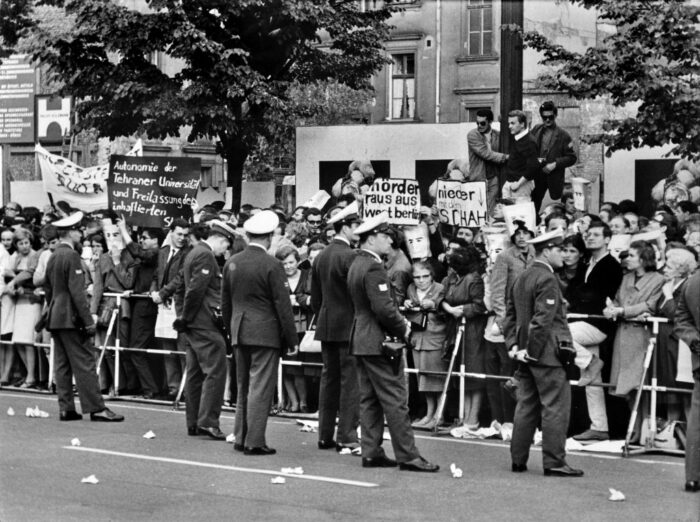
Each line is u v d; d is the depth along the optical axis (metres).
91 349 13.56
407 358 13.52
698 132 15.84
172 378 15.23
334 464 10.92
